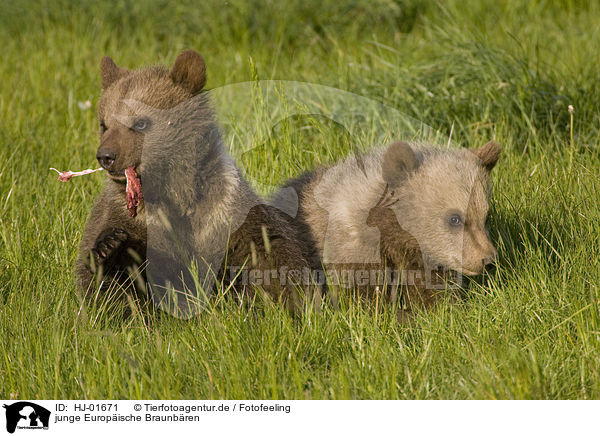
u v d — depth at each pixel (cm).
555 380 794
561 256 1002
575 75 1672
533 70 1648
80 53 2114
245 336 876
